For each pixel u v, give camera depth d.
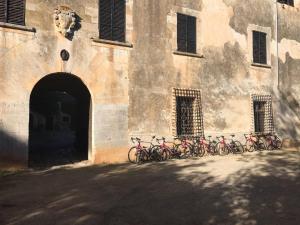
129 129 13.70
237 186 9.52
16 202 7.73
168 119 14.80
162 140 14.48
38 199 8.00
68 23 12.26
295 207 7.54
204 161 14.05
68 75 12.89
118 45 13.59
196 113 15.67
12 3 11.52
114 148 13.32
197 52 15.98
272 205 7.68
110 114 13.29
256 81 18.19
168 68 14.94
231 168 12.38
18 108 11.38
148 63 14.36
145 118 14.12
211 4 16.66
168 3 15.12
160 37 14.78
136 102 13.95
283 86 19.44
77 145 16.86
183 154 15.02
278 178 10.67
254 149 17.62
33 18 11.80
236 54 17.44
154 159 14.11
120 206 7.52
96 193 8.60
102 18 13.36
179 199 8.12
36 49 11.79
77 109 16.89
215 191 8.92
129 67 13.85
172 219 6.70
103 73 13.21
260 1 18.80
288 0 20.48
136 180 10.20
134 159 13.71
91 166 12.48
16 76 11.39
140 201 7.93
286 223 6.50
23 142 11.42
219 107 16.52
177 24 15.40
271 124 18.53
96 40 13.02
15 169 11.28
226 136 16.64
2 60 11.18
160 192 8.77
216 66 16.58
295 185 9.68
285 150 18.34
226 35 17.11
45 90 16.89
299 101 20.03
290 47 20.02
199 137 15.65
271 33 19.12
